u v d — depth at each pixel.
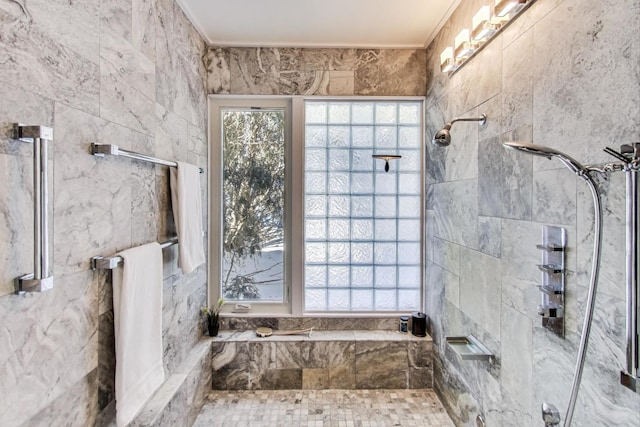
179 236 1.59
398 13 1.90
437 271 2.08
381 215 2.37
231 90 2.27
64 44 0.95
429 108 2.22
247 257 2.37
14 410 0.78
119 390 1.09
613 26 0.83
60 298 0.93
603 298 0.87
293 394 2.09
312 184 2.36
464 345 1.60
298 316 2.30
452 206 1.85
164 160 1.47
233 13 1.90
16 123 0.79
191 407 1.78
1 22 0.76
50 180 0.90
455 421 1.79
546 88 1.08
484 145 1.49
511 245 1.29
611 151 0.77
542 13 1.10
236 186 2.37
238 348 2.12
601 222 0.84
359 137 2.36
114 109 1.20
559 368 1.04
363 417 1.86
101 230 1.12
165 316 1.65
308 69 2.28
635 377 0.77
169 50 1.66
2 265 0.75
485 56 1.48
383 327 2.31
